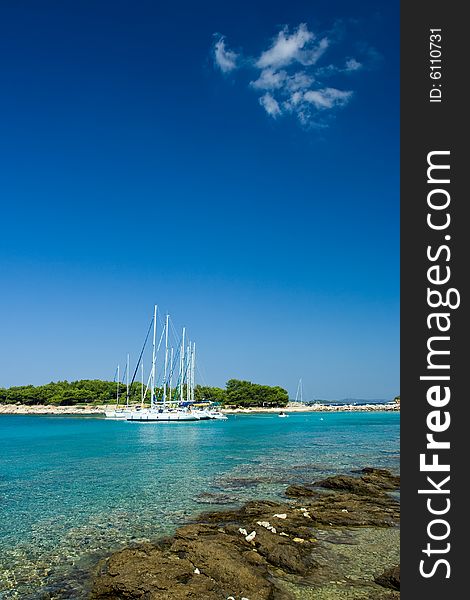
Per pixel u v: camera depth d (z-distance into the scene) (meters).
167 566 14.92
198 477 34.16
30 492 29.39
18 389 196.25
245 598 13.38
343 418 143.88
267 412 190.38
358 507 23.72
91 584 15.32
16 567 16.86
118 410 136.62
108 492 29.11
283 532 19.66
